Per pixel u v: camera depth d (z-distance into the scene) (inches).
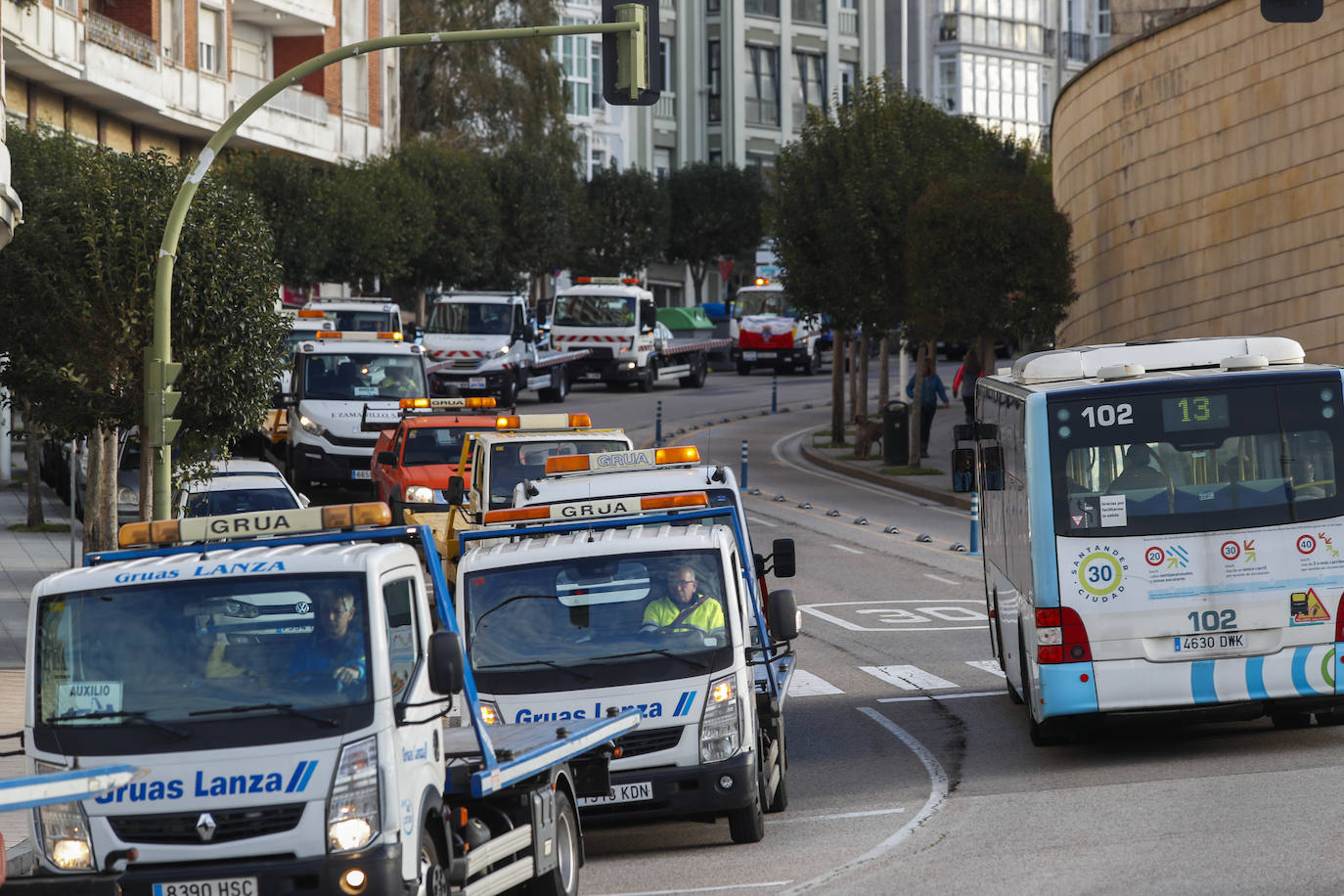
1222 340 1061.1
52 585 650.2
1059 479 995.3
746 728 842.2
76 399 1509.6
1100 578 985.5
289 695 620.4
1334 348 2100.1
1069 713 983.0
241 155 3934.5
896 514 2465.6
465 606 872.9
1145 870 711.7
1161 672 979.9
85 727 622.2
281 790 605.0
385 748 612.1
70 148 2218.3
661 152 6806.1
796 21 7052.2
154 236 1465.3
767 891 737.0
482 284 4832.7
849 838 845.8
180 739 613.9
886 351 3506.4
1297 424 991.0
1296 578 982.4
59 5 3102.9
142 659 634.2
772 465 3100.4
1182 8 2524.6
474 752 693.9
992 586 1264.8
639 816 829.2
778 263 3223.4
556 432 1530.5
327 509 704.4
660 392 4434.1
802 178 3137.3
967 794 936.9
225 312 1493.6
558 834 742.5
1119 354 1061.8
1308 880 669.3
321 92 4409.5
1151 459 991.6
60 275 1469.0
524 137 5068.9
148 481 1478.8
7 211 1752.0
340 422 2362.2
